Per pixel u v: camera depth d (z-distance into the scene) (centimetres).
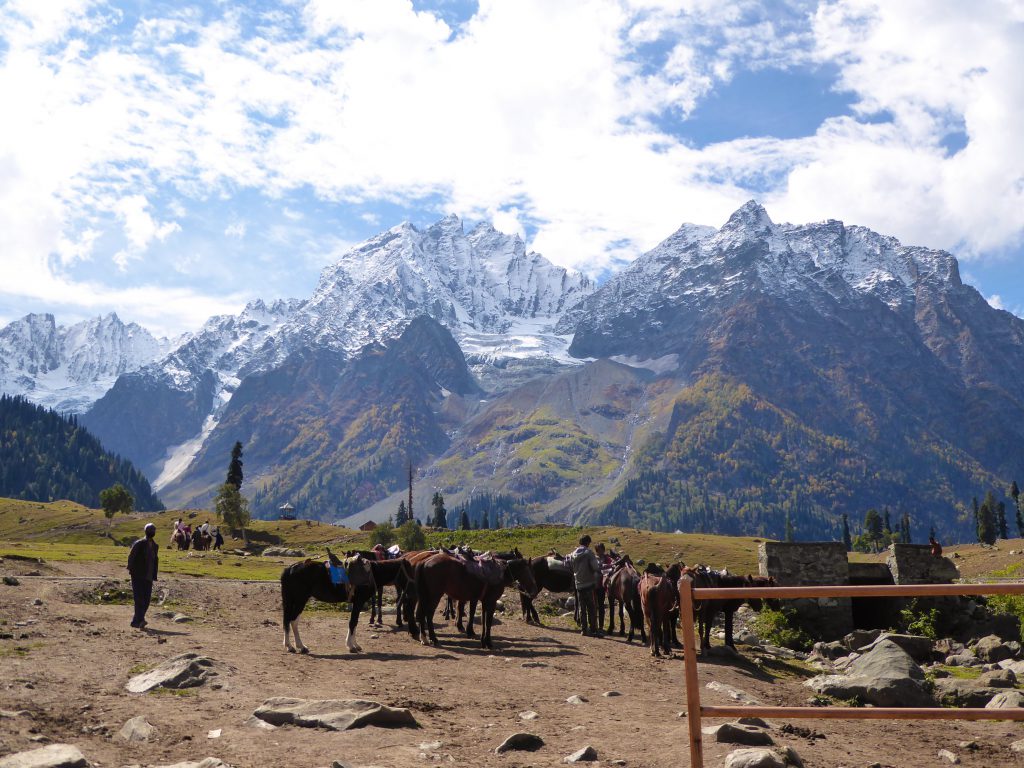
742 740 1282
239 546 15712
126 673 1606
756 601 3681
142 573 2286
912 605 3744
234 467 17300
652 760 1184
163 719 1289
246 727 1277
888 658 2267
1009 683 2284
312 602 3291
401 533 14150
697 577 2612
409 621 2452
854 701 2019
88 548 6281
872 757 1323
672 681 2044
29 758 997
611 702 1689
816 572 3697
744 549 15400
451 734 1327
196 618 2634
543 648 2506
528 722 1449
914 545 3822
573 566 3044
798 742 1384
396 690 1669
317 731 1266
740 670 2356
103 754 1091
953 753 1405
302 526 18762
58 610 2483
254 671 1739
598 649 2572
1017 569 8919
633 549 15238
